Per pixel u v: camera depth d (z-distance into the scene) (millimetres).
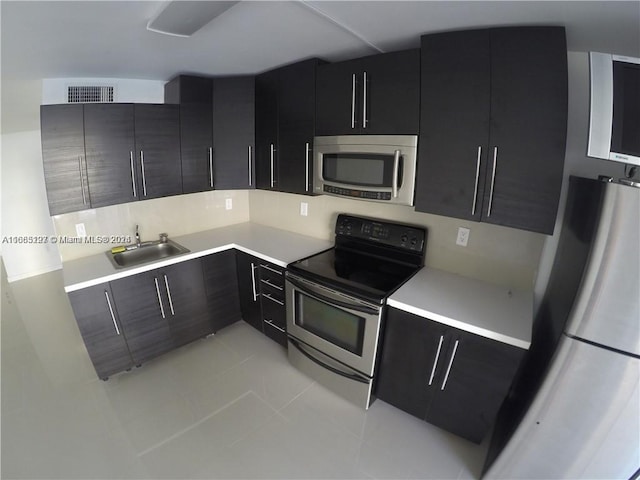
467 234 1845
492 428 1848
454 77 1399
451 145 1469
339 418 1881
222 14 1181
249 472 1565
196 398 2002
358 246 2252
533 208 1337
